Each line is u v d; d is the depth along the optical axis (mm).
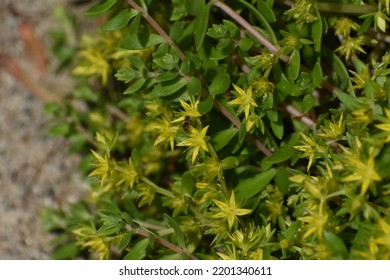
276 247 369
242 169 393
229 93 392
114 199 432
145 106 405
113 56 424
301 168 396
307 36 386
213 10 405
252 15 401
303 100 378
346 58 391
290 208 393
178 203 388
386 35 392
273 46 386
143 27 412
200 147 373
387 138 340
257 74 380
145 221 412
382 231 339
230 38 381
